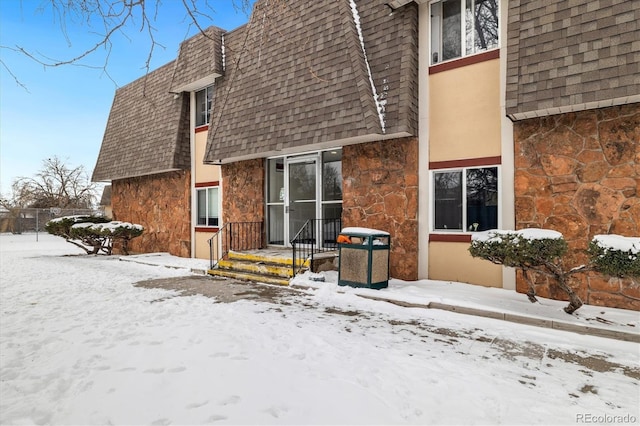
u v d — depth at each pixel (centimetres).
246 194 1120
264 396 304
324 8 895
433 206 784
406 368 366
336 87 826
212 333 466
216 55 1181
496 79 708
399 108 752
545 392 322
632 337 443
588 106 573
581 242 593
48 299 680
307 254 909
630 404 304
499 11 705
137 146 1495
